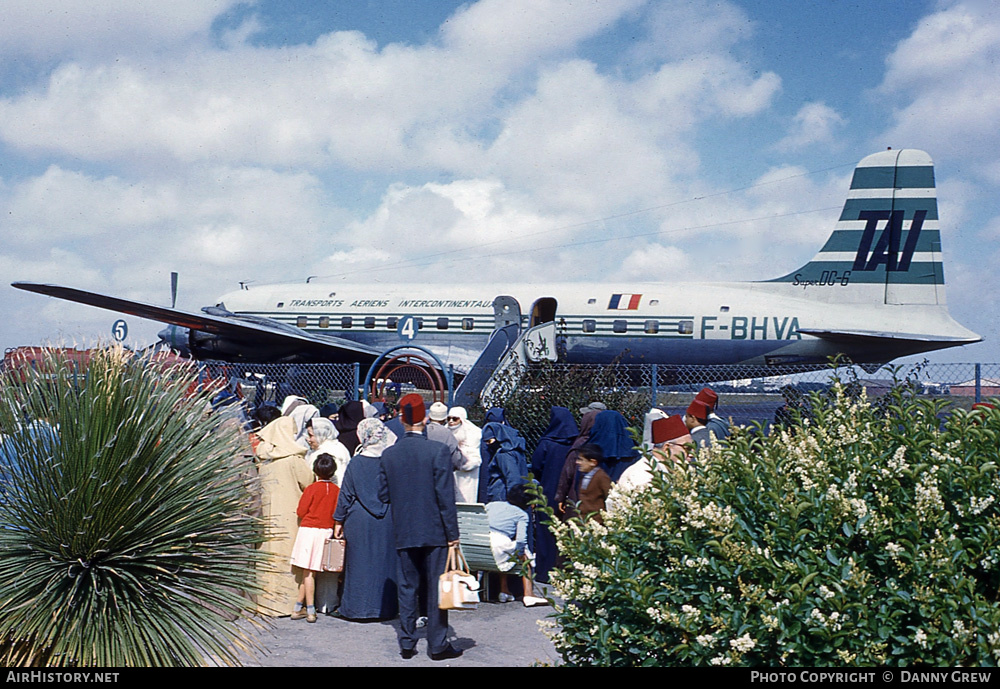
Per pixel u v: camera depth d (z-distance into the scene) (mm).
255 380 15492
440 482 6281
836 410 4480
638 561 4090
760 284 24469
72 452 4785
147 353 5363
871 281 23312
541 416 12555
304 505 7355
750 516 3820
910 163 23172
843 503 3625
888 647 3465
